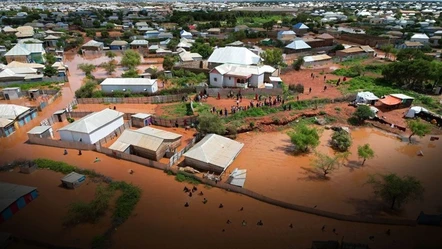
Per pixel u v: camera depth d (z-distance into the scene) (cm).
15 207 3183
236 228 2970
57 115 5481
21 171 3941
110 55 10519
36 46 10138
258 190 3591
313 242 2597
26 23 17100
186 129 5231
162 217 3125
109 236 2834
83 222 3044
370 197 3475
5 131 5006
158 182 3741
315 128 4825
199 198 3444
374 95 6200
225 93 6625
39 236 2847
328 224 3016
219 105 6078
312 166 4106
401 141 4825
